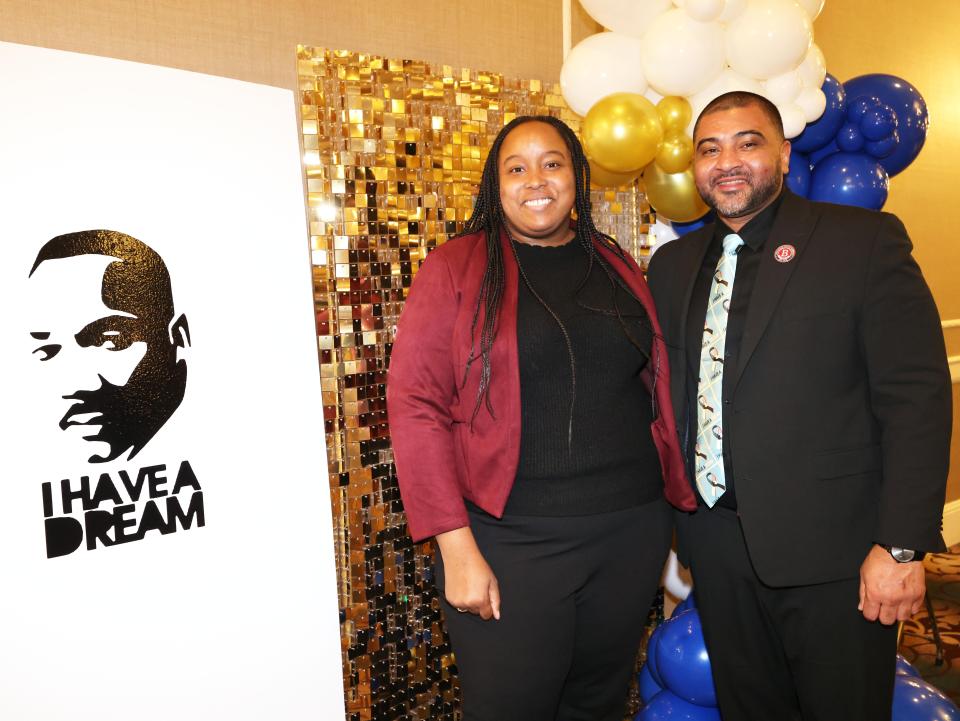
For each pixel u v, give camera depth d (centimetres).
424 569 207
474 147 210
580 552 134
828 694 145
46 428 143
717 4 174
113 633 152
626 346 139
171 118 157
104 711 151
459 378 134
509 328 132
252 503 169
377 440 198
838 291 139
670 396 150
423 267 139
